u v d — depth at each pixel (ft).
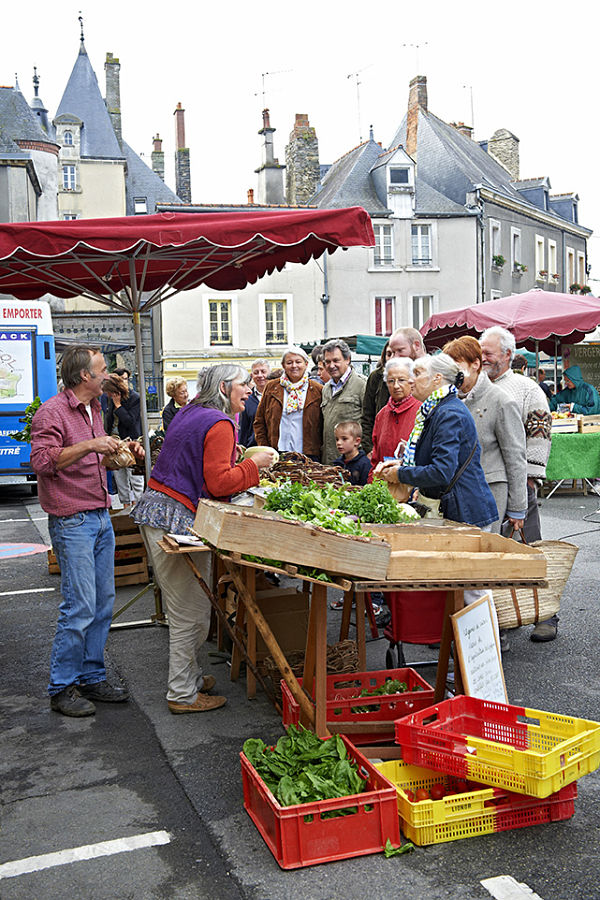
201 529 11.02
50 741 13.42
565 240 141.59
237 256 20.49
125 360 109.19
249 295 101.65
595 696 14.66
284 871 9.48
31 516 40.88
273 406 24.27
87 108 140.97
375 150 116.88
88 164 136.98
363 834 9.78
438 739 10.32
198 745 13.08
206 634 14.60
